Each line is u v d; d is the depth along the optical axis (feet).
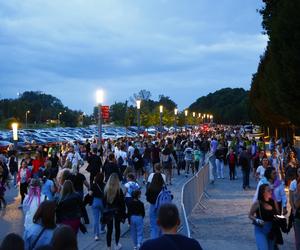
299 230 29.53
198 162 95.66
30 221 28.22
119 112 424.87
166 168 80.53
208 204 59.36
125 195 40.60
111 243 38.34
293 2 85.46
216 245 37.32
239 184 82.43
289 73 87.10
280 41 88.17
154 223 35.42
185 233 34.42
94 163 64.34
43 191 39.22
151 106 379.35
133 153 80.38
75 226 30.07
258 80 179.93
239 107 543.80
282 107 96.37
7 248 14.14
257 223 27.12
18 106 518.37
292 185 32.27
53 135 237.66
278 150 82.74
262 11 114.01
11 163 80.02
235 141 111.04
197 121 473.67
